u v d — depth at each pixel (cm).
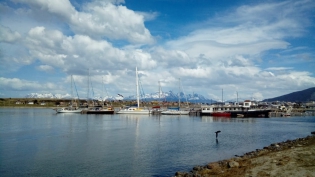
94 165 3791
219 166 3222
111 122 11294
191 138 6431
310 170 2617
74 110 17938
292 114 18312
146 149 4959
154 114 16788
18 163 3897
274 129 8612
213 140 6097
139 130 8219
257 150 4456
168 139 6256
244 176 2634
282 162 3005
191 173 3077
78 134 7169
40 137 6544
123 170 3541
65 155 4434
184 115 16425
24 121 11488
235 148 5062
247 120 12681
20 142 5759
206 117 14725
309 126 9756
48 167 3691
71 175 3328
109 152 4688
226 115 14825
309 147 3900
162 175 3300
